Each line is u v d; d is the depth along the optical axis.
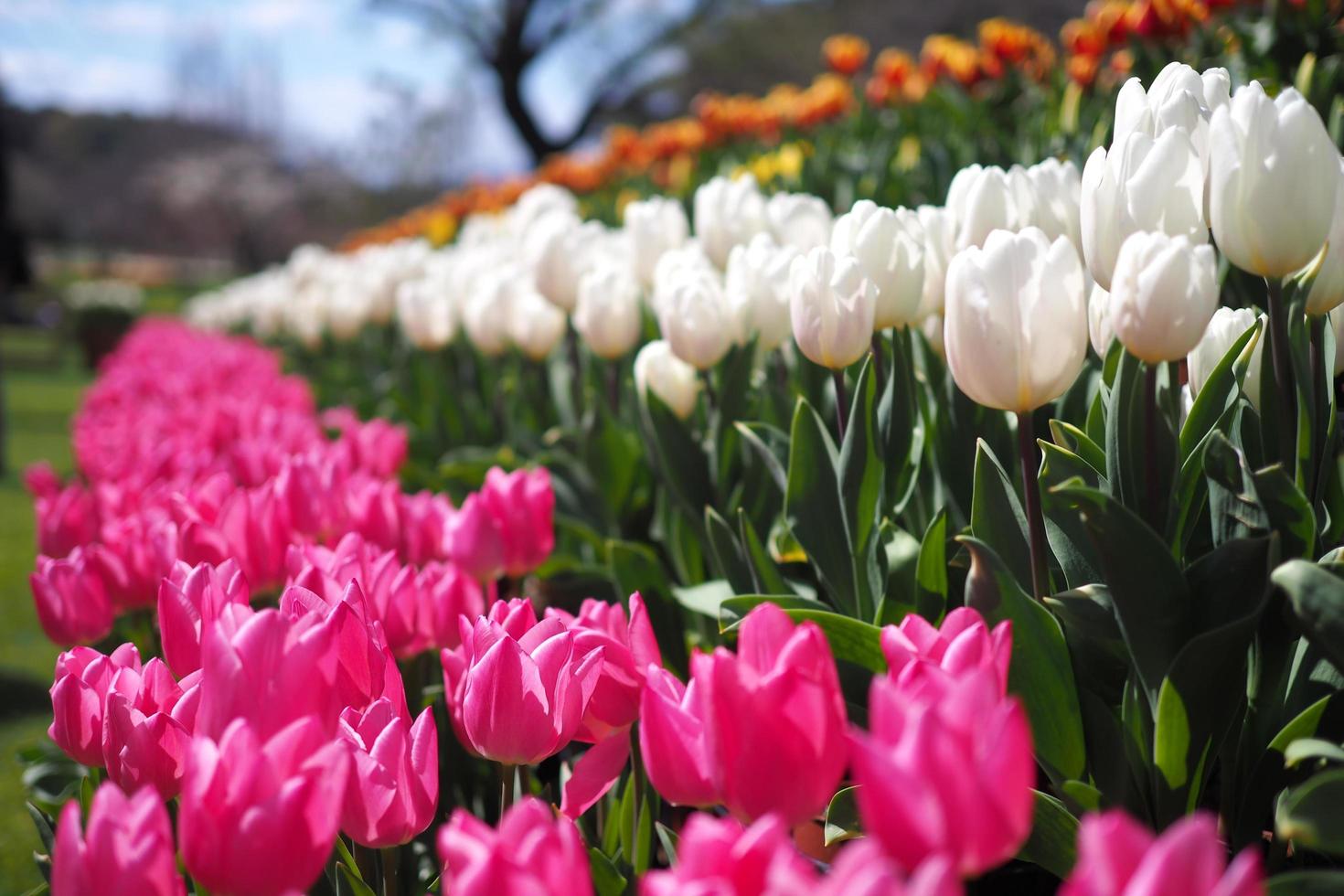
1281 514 1.10
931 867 0.61
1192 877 0.62
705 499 2.09
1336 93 2.73
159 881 0.83
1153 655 1.14
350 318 4.88
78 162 59.84
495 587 1.85
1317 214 1.12
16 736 3.54
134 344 9.63
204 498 1.98
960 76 4.88
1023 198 1.51
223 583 1.31
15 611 5.22
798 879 0.67
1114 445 1.28
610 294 2.40
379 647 1.17
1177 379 1.47
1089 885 0.66
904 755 0.71
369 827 1.01
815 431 1.57
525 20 26.67
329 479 2.01
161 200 52.62
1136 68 3.61
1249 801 1.21
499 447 3.60
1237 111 1.13
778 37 24.80
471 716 1.10
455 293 3.70
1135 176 1.20
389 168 39.62
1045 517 1.30
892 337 1.62
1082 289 1.17
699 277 1.93
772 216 2.25
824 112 5.81
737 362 2.03
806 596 1.83
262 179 51.25
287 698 0.97
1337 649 0.97
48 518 2.17
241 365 6.45
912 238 1.63
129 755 1.10
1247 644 1.08
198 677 1.18
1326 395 1.36
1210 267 1.10
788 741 0.86
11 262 35.94
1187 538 1.37
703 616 2.05
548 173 7.74
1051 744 1.19
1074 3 16.25
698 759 0.95
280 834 0.83
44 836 1.44
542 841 0.76
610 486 2.47
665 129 6.68
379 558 1.66
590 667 1.11
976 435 1.61
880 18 20.52
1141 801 1.21
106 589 1.81
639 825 1.31
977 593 1.19
